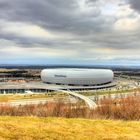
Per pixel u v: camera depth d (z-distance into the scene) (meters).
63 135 24.17
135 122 32.72
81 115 53.34
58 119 30.67
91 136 24.69
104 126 28.98
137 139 24.94
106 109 79.69
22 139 22.05
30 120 28.97
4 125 25.42
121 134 26.16
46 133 24.23
